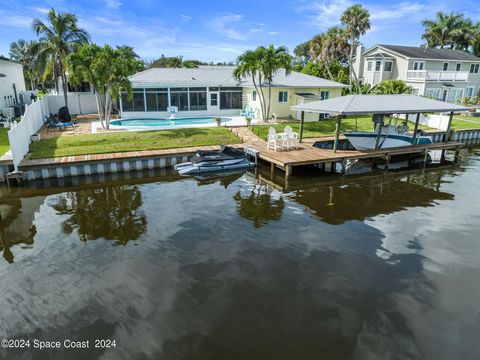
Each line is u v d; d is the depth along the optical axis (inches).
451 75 1572.3
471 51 2142.0
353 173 681.6
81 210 459.8
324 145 813.9
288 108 1186.0
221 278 297.3
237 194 532.4
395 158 798.5
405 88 1259.8
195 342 222.8
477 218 442.6
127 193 533.0
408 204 495.5
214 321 242.7
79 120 1118.4
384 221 429.7
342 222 425.1
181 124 1039.0
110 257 333.4
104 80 820.0
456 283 294.8
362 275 304.8
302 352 215.2
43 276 301.0
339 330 234.8
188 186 572.4
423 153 813.9
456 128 1042.1
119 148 708.0
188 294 274.2
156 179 613.3
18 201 498.0
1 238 376.8
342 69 1813.5
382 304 264.1
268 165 711.7
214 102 1248.8
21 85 1343.5
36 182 585.3
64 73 1106.1
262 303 263.3
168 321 242.5
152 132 848.9
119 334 230.2
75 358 210.4
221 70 1362.0
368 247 358.6
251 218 434.3
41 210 460.1
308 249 352.5
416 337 229.8
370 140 744.3
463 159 831.1
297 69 1990.7
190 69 1332.4
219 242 366.0
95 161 617.6
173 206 475.5
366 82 1692.9
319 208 474.6
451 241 375.6
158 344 221.3
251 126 967.6
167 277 298.5
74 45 1095.6
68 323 241.8
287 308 257.4
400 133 807.1
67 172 608.1
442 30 2119.8
